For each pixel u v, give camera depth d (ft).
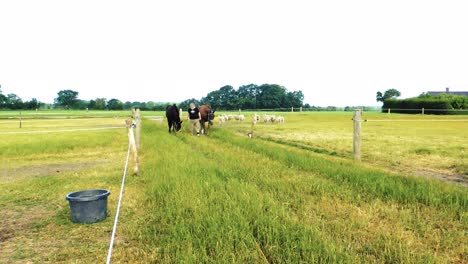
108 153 42.57
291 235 13.67
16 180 27.66
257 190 21.13
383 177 24.17
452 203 18.79
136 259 13.30
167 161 31.58
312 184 23.16
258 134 68.13
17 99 361.51
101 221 17.80
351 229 15.46
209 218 15.38
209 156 37.76
